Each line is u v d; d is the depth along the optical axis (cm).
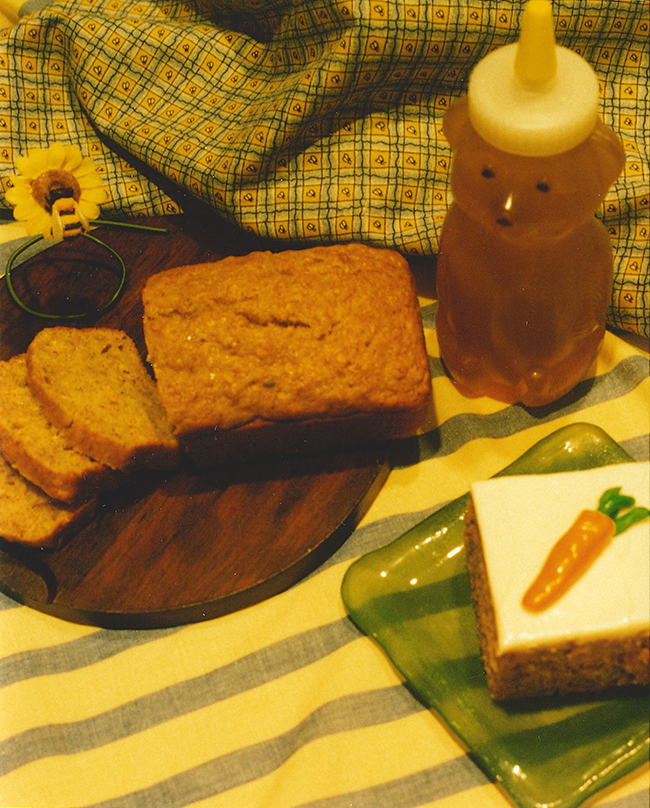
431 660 42
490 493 41
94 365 48
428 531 44
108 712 43
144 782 41
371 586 43
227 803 41
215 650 44
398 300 45
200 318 44
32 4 56
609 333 49
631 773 40
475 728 40
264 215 51
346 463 46
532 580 39
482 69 39
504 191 39
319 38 50
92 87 53
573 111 38
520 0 48
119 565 44
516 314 44
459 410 48
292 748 42
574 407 48
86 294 52
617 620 38
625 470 41
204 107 53
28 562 45
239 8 53
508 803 40
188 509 45
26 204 47
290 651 43
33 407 47
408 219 51
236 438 45
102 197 48
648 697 40
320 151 51
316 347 44
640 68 51
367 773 41
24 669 43
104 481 45
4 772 41
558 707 41
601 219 49
